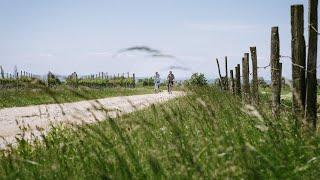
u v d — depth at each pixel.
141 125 4.34
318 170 4.27
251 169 3.82
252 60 15.38
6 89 38.78
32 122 17.48
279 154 4.55
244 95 17.22
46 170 4.89
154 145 4.70
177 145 4.00
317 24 8.03
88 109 4.22
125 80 79.94
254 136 5.57
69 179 4.74
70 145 6.09
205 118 4.57
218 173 3.91
